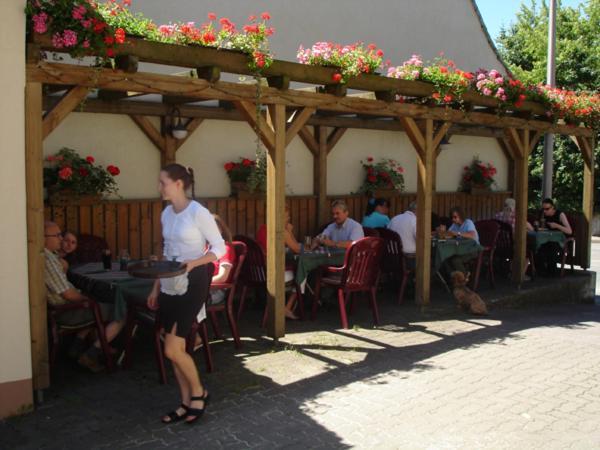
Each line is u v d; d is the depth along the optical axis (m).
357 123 9.93
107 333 5.32
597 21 24.34
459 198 12.01
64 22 4.39
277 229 6.25
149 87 5.14
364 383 5.14
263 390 4.92
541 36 26.28
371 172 10.29
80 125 7.18
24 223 4.32
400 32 11.02
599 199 22.30
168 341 4.09
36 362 4.52
